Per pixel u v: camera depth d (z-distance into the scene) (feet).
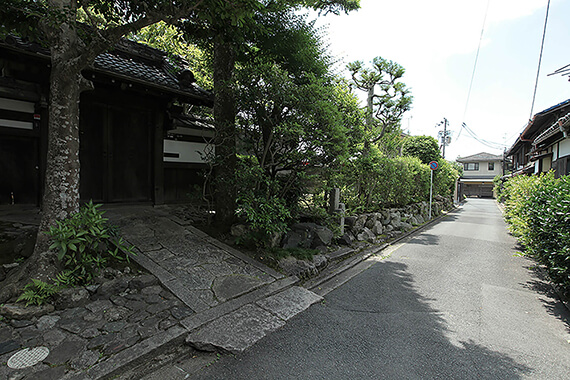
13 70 16.69
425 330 11.60
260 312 12.17
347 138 20.33
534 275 19.12
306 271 17.13
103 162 20.65
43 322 9.64
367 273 18.94
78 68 11.48
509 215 31.55
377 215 30.68
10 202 17.51
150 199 23.21
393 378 8.62
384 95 31.63
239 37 15.60
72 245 10.83
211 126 26.20
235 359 9.30
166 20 12.80
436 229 38.45
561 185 16.71
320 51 23.07
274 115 18.72
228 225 20.17
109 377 7.96
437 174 55.93
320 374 8.71
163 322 10.36
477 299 14.97
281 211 17.16
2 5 10.40
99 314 10.35
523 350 10.31
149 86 19.93
